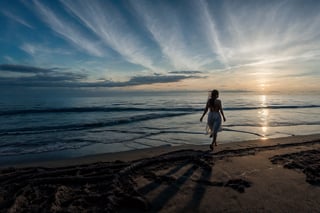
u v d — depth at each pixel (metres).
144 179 3.87
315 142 7.17
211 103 6.02
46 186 3.52
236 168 4.45
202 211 2.79
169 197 3.17
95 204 2.97
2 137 9.09
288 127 11.39
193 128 11.33
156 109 24.17
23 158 6.09
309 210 2.80
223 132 9.90
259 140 7.69
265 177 3.96
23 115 17.73
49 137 9.05
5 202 3.03
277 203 2.99
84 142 8.14
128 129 10.98
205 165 4.52
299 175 4.07
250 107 25.80
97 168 4.48
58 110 20.86
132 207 2.89
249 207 2.88
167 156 5.15
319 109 23.64
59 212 2.73
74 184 3.69
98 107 24.58
